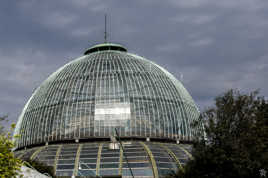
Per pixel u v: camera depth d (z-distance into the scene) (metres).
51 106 62.62
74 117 59.56
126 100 60.09
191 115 65.56
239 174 23.38
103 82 62.16
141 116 59.41
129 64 66.75
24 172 22.94
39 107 64.38
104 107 59.41
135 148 51.00
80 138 57.66
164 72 70.12
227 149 24.12
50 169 45.38
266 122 26.25
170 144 57.88
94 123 58.28
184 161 49.59
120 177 44.53
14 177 16.19
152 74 66.25
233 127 25.61
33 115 64.50
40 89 69.31
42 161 49.69
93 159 48.66
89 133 57.72
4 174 15.32
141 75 64.56
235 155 23.50
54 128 60.12
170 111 62.41
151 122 59.66
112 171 45.84
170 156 50.34
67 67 69.69
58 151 52.44
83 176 45.06
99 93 60.81
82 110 59.72
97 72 64.12
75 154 50.66
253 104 26.56
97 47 74.81
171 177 30.77
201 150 25.45
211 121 25.89
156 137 58.81
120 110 59.12
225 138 24.72
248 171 23.66
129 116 58.81
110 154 49.50
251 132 24.92
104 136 57.25
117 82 62.06
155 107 61.34
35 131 62.44
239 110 26.11
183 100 66.00
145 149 50.50
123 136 57.28
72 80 64.06
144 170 45.75
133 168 46.19
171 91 65.50
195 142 26.50
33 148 60.56
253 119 26.02
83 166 47.47
